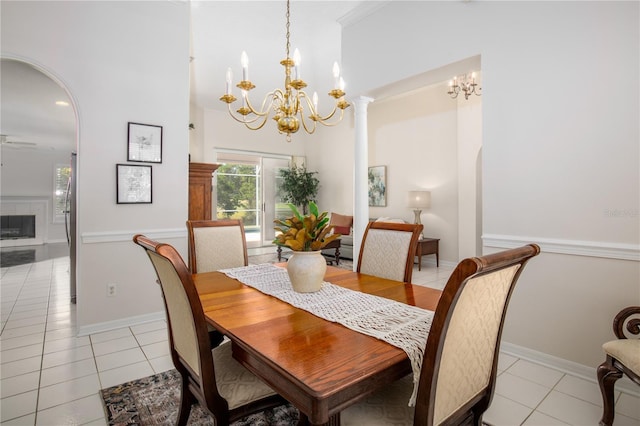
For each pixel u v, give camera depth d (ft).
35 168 28.63
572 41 7.20
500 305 3.67
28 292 13.99
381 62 11.21
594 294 6.97
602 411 5.97
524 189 7.93
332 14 12.57
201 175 16.78
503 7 8.25
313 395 2.66
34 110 17.08
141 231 10.09
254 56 16.53
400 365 3.35
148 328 9.77
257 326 4.09
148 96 10.19
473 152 17.42
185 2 10.89
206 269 7.97
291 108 7.42
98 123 9.39
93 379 6.98
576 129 7.15
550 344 7.57
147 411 5.89
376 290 5.71
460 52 9.09
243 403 4.14
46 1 8.68
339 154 24.71
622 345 5.27
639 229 6.44
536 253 3.45
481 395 3.89
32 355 8.05
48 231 29.32
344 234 21.84
